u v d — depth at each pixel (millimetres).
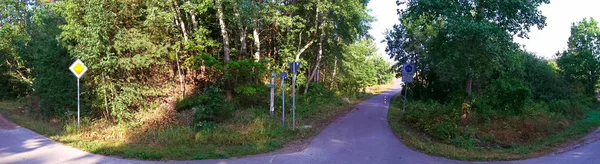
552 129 15445
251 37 19094
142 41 13305
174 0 15719
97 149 8023
